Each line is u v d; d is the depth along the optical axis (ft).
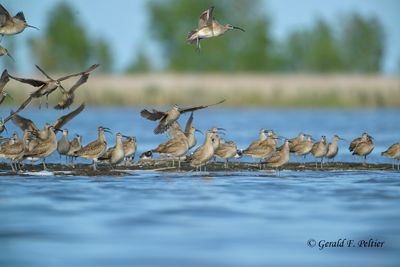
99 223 72.59
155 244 65.51
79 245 65.21
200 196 85.81
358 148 114.32
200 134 176.55
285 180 98.07
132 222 73.05
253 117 233.14
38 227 71.20
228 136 163.22
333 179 99.30
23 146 102.42
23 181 95.71
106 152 104.06
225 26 105.91
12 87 252.83
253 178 99.60
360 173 105.60
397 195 86.84
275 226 71.92
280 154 104.53
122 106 254.88
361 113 246.68
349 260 62.03
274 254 63.26
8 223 72.64
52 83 96.78
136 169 106.63
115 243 65.87
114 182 95.40
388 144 148.56
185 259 61.41
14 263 60.49
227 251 63.67
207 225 71.97
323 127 191.21
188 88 254.06
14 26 98.07
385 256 63.21
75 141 113.19
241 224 72.33
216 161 118.62
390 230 70.54
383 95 253.65
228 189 90.63
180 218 74.74
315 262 61.36
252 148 108.58
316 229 70.69
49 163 112.47
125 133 173.47
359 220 74.28
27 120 111.75
